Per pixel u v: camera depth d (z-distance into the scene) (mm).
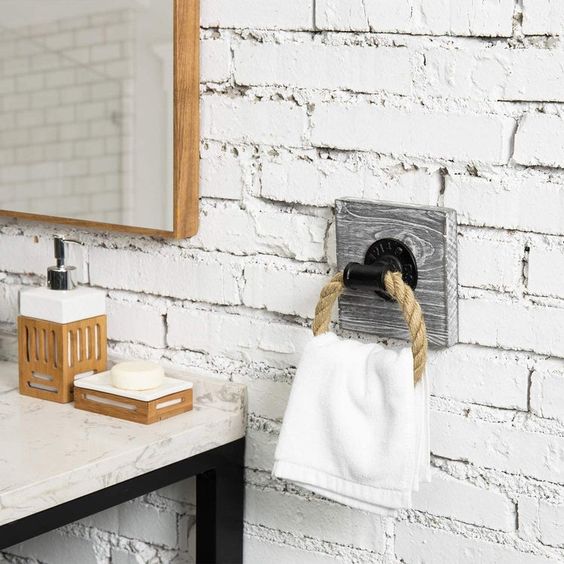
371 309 1242
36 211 1506
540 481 1180
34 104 1476
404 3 1174
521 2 1105
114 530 1564
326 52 1238
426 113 1182
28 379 1381
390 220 1199
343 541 1339
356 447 1150
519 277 1156
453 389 1221
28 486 1085
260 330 1358
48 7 1433
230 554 1399
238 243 1355
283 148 1293
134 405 1289
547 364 1157
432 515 1264
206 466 1323
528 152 1124
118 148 1398
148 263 1442
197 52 1332
